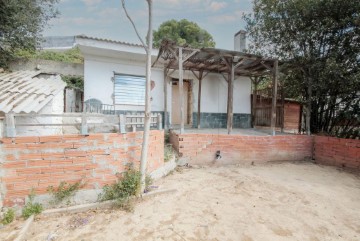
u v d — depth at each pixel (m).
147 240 2.91
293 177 5.81
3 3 6.55
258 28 8.84
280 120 9.13
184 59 6.36
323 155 7.48
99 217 3.46
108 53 7.60
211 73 9.65
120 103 8.22
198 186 4.88
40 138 3.40
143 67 8.49
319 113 8.28
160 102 8.78
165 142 7.25
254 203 4.11
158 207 3.84
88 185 3.79
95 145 3.80
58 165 3.54
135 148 4.37
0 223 3.11
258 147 7.20
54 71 9.67
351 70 6.66
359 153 6.41
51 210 3.46
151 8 4.02
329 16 6.80
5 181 3.23
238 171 6.19
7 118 3.21
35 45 8.73
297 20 7.39
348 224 3.49
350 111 7.16
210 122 9.77
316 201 4.29
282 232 3.18
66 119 6.65
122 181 4.04
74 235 2.98
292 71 8.26
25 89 5.31
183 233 3.08
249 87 10.50
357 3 6.29
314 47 7.57
